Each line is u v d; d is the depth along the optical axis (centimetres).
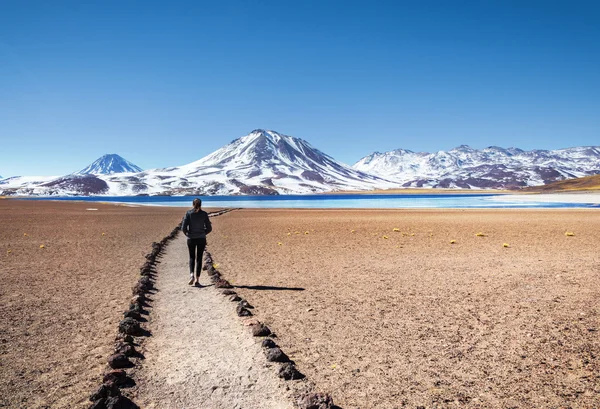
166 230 3228
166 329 819
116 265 1576
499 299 1041
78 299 1054
